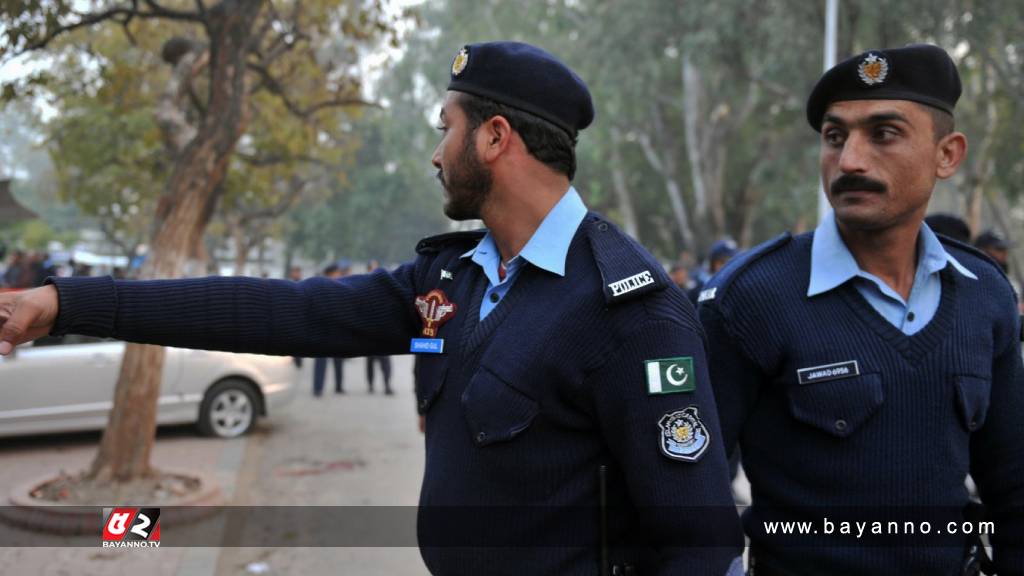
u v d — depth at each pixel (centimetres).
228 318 158
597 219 155
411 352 161
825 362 167
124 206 2072
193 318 155
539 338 143
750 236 3136
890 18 1531
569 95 153
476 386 145
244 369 857
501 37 2534
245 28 558
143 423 581
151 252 556
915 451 163
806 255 178
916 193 165
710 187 2530
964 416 163
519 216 153
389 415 1019
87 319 147
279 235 3575
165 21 693
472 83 152
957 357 164
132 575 441
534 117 150
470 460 145
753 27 1775
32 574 439
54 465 718
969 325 167
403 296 170
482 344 148
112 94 630
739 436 184
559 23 2325
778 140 2431
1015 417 174
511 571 144
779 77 1805
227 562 468
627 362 142
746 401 179
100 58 591
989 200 2622
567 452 145
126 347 581
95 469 575
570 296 145
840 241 172
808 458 169
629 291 141
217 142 563
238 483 645
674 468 139
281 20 648
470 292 157
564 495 145
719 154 2550
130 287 152
